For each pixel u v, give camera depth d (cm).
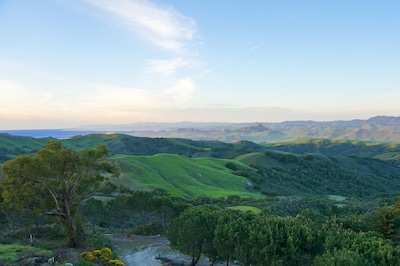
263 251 2623
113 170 3947
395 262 2044
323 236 2716
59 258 2548
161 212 5769
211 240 3244
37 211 3506
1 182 3441
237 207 7662
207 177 13200
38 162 3347
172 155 15175
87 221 6019
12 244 3119
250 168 16788
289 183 16725
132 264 3631
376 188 19038
